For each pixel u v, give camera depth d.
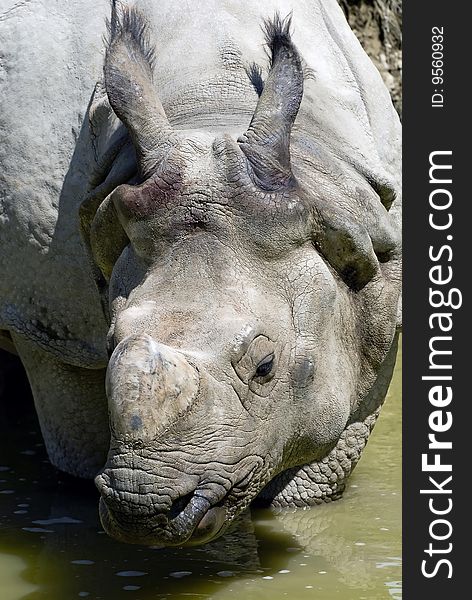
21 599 6.43
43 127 8.12
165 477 5.55
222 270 5.89
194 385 5.56
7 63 8.37
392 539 7.32
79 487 8.44
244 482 5.90
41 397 8.52
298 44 7.52
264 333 5.88
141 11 7.60
